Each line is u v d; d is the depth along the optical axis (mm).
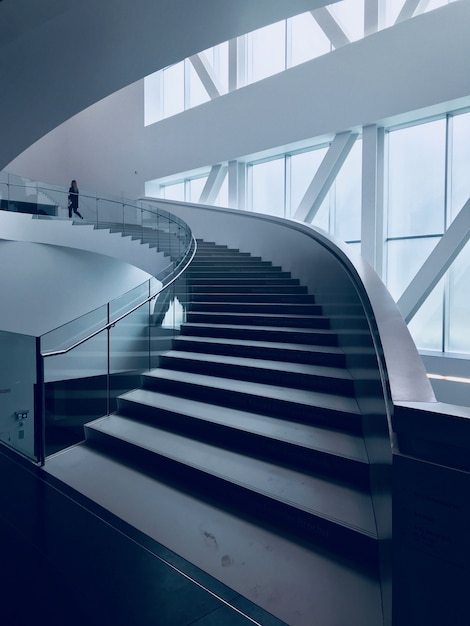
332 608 2268
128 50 5262
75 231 11828
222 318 6535
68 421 4484
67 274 12875
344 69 10578
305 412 3957
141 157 16438
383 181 10602
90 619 2229
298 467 3430
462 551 1455
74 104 6449
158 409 4547
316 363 4887
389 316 3072
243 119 12898
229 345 5555
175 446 3949
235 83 13211
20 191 11242
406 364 2314
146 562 2674
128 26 4770
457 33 8867
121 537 2934
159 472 3812
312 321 5855
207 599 2359
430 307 10203
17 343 4441
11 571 2604
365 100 10250
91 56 5289
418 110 9508
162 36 5047
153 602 2348
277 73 11992
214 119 13734
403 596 1631
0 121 6762
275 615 2244
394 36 9742
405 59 9586
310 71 11234
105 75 5766
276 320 6129
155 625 2191
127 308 5348
